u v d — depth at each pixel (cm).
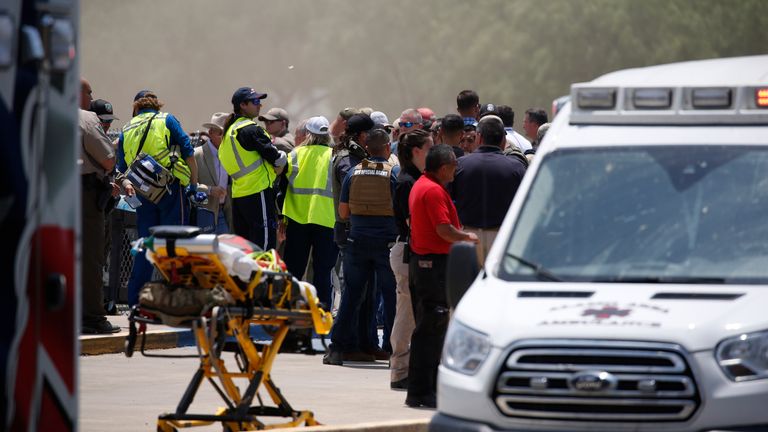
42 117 2059
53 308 2059
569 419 2516
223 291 3094
